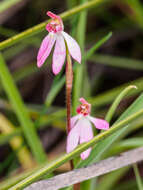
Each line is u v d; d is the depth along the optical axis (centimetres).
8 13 35
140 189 21
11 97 24
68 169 28
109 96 29
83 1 25
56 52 18
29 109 31
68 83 18
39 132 37
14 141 29
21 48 35
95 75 38
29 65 36
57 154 31
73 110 24
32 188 18
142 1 36
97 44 23
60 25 18
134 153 19
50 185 18
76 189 20
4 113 36
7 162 28
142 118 26
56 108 33
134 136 32
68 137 18
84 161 20
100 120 18
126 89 19
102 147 20
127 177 32
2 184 23
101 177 30
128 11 35
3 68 24
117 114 34
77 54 17
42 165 23
